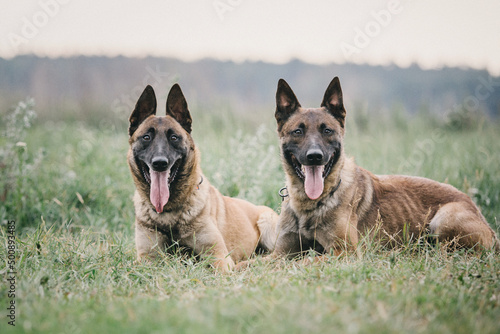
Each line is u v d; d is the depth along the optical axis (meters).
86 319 3.72
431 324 3.52
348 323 3.41
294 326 3.36
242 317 3.60
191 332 3.26
